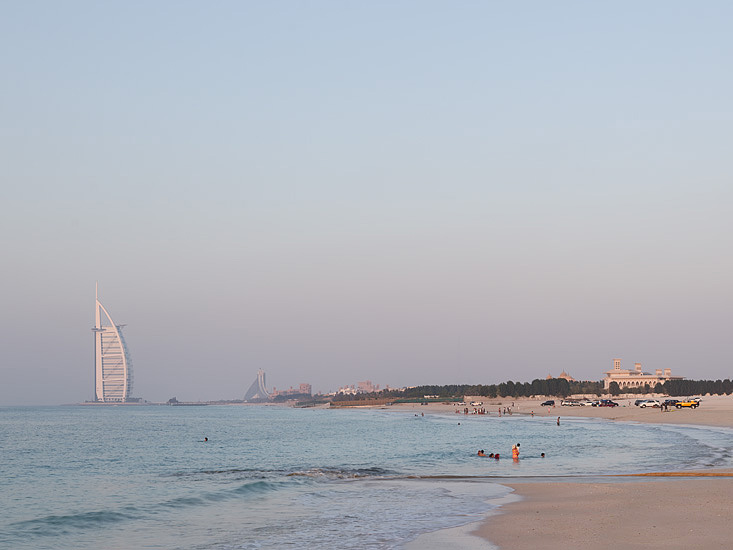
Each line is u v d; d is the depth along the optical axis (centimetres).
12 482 5703
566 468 5547
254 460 7606
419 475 5209
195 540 2892
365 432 13812
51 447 10581
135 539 2984
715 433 10000
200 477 5759
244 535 2944
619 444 8206
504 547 2425
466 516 3141
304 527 3064
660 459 6075
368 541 2662
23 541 3038
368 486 4541
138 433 15250
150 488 5044
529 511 3186
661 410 18762
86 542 2975
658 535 2505
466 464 6216
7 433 15625
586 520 2872
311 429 15950
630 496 3494
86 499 4503
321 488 4497
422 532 2797
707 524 2683
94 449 10031
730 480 4162
